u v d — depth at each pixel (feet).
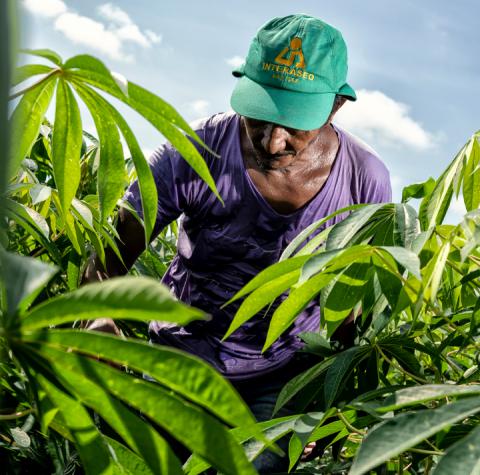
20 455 4.42
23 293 1.35
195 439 1.73
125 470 2.15
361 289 3.13
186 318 1.32
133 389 1.69
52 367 1.68
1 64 0.88
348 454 5.74
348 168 4.93
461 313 4.21
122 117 2.57
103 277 4.61
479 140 3.72
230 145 4.74
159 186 4.78
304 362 5.35
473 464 1.80
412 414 1.99
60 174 2.90
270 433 2.70
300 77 4.31
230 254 4.89
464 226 2.65
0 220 0.98
